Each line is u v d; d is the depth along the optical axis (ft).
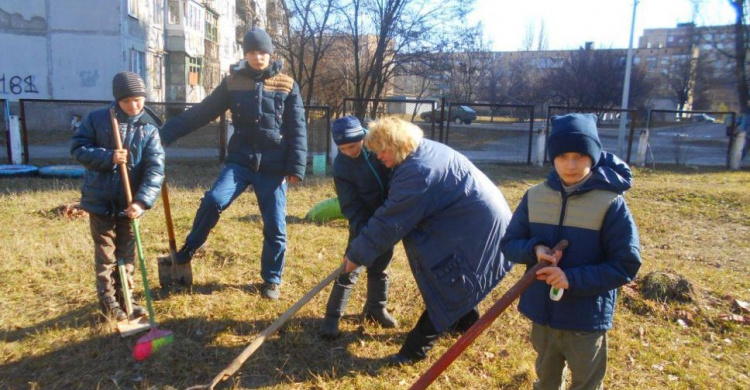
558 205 8.10
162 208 23.18
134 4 69.97
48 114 40.09
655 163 49.34
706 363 11.60
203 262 16.20
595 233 7.82
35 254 15.98
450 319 10.44
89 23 64.49
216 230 19.57
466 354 11.46
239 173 13.46
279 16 74.49
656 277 14.90
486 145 49.52
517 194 31.27
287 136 13.52
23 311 12.51
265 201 13.60
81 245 17.02
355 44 70.90
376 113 47.70
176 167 36.47
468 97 105.60
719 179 41.24
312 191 29.25
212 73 102.53
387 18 66.59
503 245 8.69
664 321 13.58
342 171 11.20
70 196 25.02
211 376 10.27
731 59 78.84
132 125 11.37
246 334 11.85
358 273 11.88
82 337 11.35
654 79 151.84
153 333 10.84
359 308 13.47
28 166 32.01
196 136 40.91
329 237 19.71
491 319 7.97
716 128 66.33
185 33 83.46
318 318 12.76
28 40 63.21
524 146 49.14
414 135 9.87
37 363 10.44
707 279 16.65
